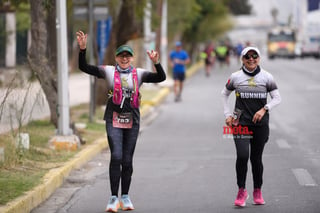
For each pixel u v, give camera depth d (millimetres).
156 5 77500
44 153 24781
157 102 52312
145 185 21297
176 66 54312
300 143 30125
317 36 166375
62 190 20812
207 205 18266
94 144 28516
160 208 18062
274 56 164375
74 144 26438
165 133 34875
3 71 53344
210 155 27078
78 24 43844
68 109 26875
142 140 32219
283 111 44562
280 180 21516
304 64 127125
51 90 29875
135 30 42406
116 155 17438
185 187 20859
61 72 26516
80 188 21141
